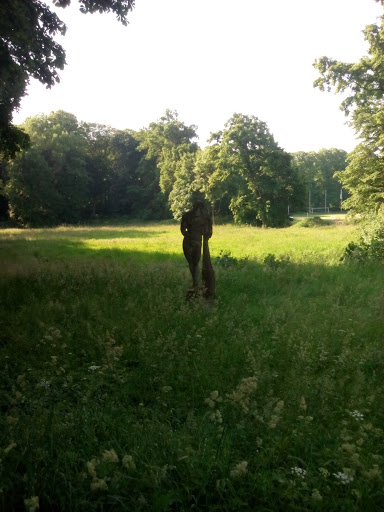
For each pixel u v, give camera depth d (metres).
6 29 11.42
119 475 2.79
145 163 71.06
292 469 3.01
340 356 5.20
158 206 68.06
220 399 3.86
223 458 3.13
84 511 2.60
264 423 3.52
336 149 94.88
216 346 5.67
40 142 58.44
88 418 3.69
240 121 44.53
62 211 61.66
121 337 6.21
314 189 95.00
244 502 2.71
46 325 6.54
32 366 5.14
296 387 4.31
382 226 15.49
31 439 3.20
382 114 24.55
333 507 2.71
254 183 43.94
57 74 13.67
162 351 5.27
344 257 13.65
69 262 14.32
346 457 3.11
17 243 25.12
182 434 3.52
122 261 15.25
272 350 5.51
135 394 4.47
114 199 73.19
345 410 3.84
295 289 9.73
